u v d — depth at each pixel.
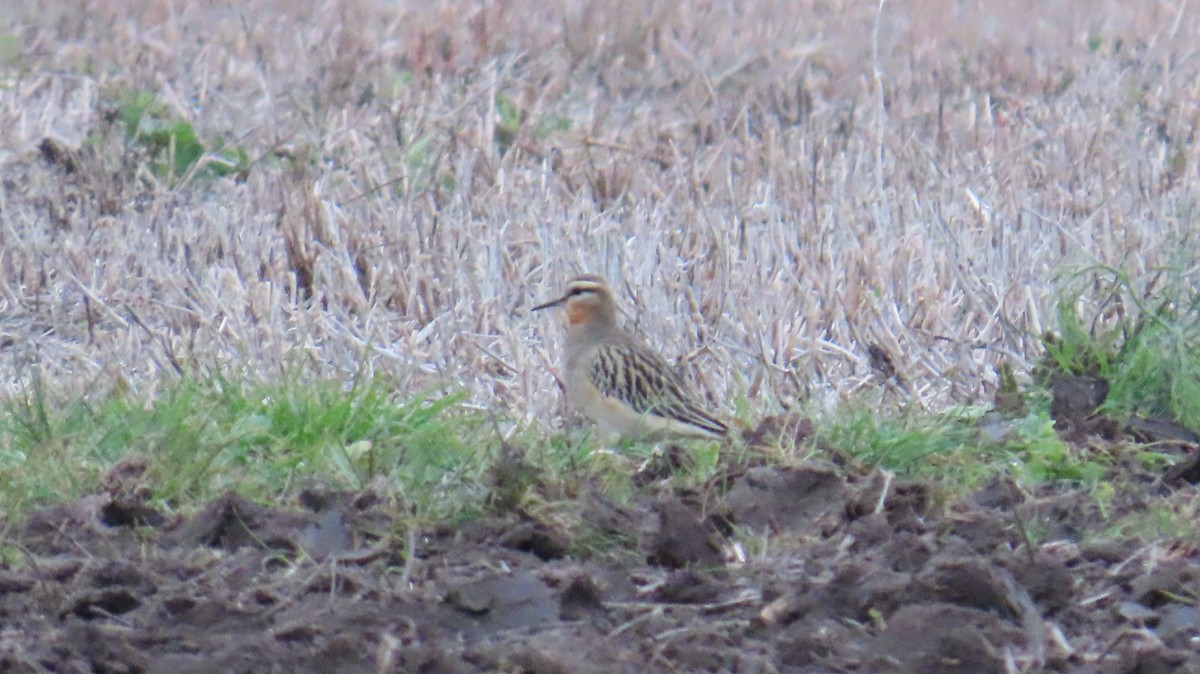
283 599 8.45
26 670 7.48
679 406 11.55
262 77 21.12
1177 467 10.91
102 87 20.20
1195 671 7.59
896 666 7.67
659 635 8.07
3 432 10.71
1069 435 11.73
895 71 23.50
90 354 13.42
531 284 15.13
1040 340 13.02
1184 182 17.95
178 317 14.13
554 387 12.88
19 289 15.13
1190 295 12.71
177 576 8.84
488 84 20.77
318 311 14.05
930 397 12.73
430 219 16.45
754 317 13.88
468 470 10.29
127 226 16.64
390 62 22.53
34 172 18.08
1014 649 7.88
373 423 10.86
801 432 11.05
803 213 16.66
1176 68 23.56
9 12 23.89
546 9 25.41
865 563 8.93
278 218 16.75
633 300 14.49
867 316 14.24
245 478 10.21
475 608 8.21
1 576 8.66
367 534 9.40
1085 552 9.39
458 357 13.34
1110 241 15.50
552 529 9.29
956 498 10.26
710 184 18.11
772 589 8.61
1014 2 28.08
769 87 22.12
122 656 7.64
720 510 9.72
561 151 19.20
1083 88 22.62
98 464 10.32
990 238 15.86
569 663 7.51
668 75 22.92
